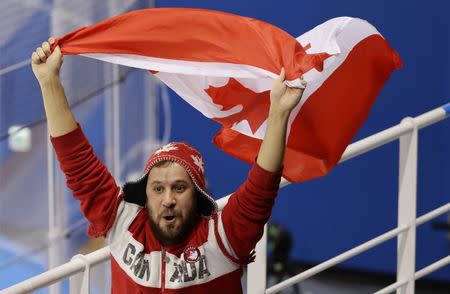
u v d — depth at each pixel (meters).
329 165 7.62
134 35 7.33
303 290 19.53
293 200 20.36
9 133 12.04
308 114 7.55
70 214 13.24
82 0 12.23
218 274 6.98
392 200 19.77
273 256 17.89
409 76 19.36
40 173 13.30
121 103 14.46
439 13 18.98
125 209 7.24
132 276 7.05
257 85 7.49
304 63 6.91
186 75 7.68
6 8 11.79
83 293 8.09
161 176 6.86
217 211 6.99
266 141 6.72
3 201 13.41
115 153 14.20
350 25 7.52
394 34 19.30
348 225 20.12
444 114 10.03
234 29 7.23
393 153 19.62
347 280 20.11
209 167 20.86
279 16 19.94
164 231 6.93
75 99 13.26
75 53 7.27
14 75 11.98
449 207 10.41
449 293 19.39
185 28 7.31
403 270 10.17
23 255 13.16
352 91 7.60
